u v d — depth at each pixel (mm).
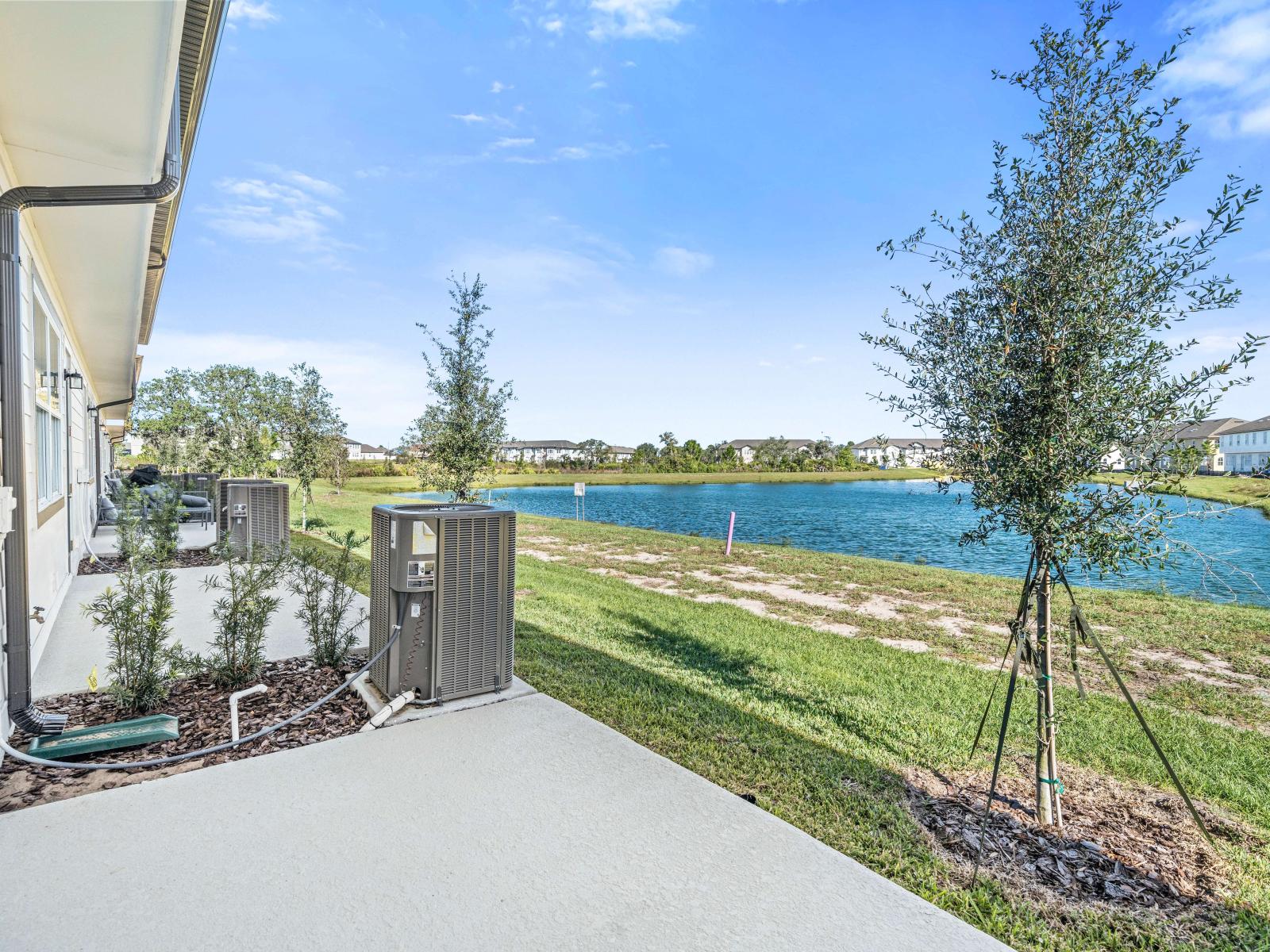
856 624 6973
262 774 2896
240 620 4207
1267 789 3254
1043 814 2838
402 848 2336
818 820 2793
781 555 12680
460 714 3600
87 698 3855
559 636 5949
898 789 3137
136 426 43094
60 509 6766
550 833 2461
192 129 4391
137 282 6254
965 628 6852
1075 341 2617
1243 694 4812
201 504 13992
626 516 29500
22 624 3248
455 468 6734
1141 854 2666
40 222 4617
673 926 1967
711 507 35531
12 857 2238
